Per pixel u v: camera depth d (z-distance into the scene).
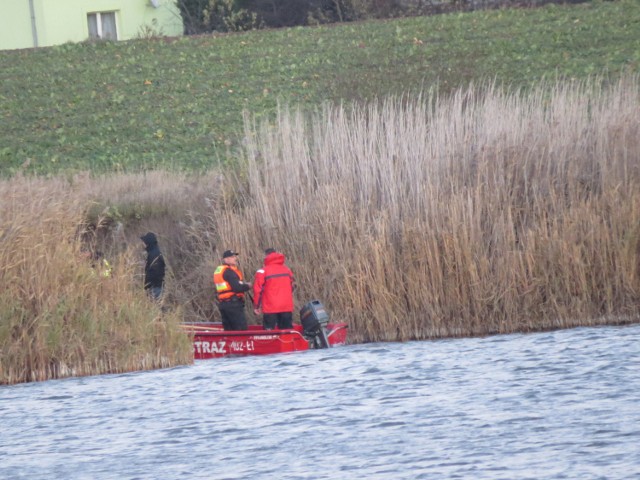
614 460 37.97
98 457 42.44
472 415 45.47
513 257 69.75
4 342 58.22
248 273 74.06
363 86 121.94
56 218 62.25
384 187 72.50
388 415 46.53
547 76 123.31
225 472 39.34
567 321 69.56
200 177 90.00
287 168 74.75
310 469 39.09
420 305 70.25
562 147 72.81
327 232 72.44
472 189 71.56
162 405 51.19
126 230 80.00
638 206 69.44
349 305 71.00
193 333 65.44
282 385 54.81
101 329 60.44
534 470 37.34
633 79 82.12
